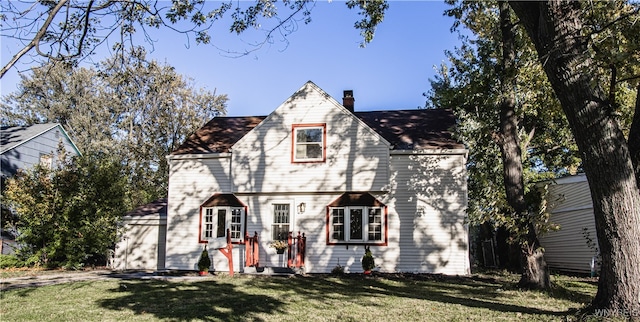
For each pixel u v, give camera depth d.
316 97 19.44
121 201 21.97
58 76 45.75
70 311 10.06
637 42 8.34
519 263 23.08
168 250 20.11
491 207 15.74
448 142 19.28
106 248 21.62
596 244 19.05
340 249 18.77
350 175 18.75
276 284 14.80
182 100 39.00
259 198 19.62
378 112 23.53
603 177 7.28
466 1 15.18
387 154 18.66
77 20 8.45
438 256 18.28
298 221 19.19
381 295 12.46
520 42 14.83
